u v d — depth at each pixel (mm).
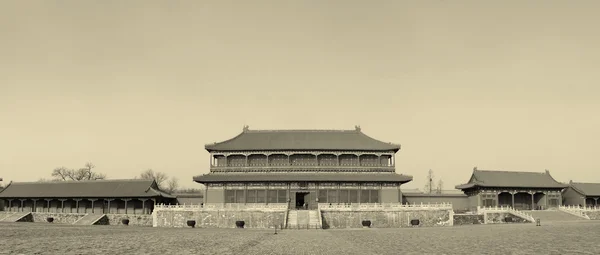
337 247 52094
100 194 127812
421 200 134500
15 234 67625
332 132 142875
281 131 143125
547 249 47781
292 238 64688
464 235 68688
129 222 120188
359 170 128750
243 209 103750
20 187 138000
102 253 44594
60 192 132250
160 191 131625
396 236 68500
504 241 57344
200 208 105938
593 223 97562
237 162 131000
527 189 136125
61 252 44938
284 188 123438
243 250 48375
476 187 133250
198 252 46250
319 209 101562
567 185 138125
